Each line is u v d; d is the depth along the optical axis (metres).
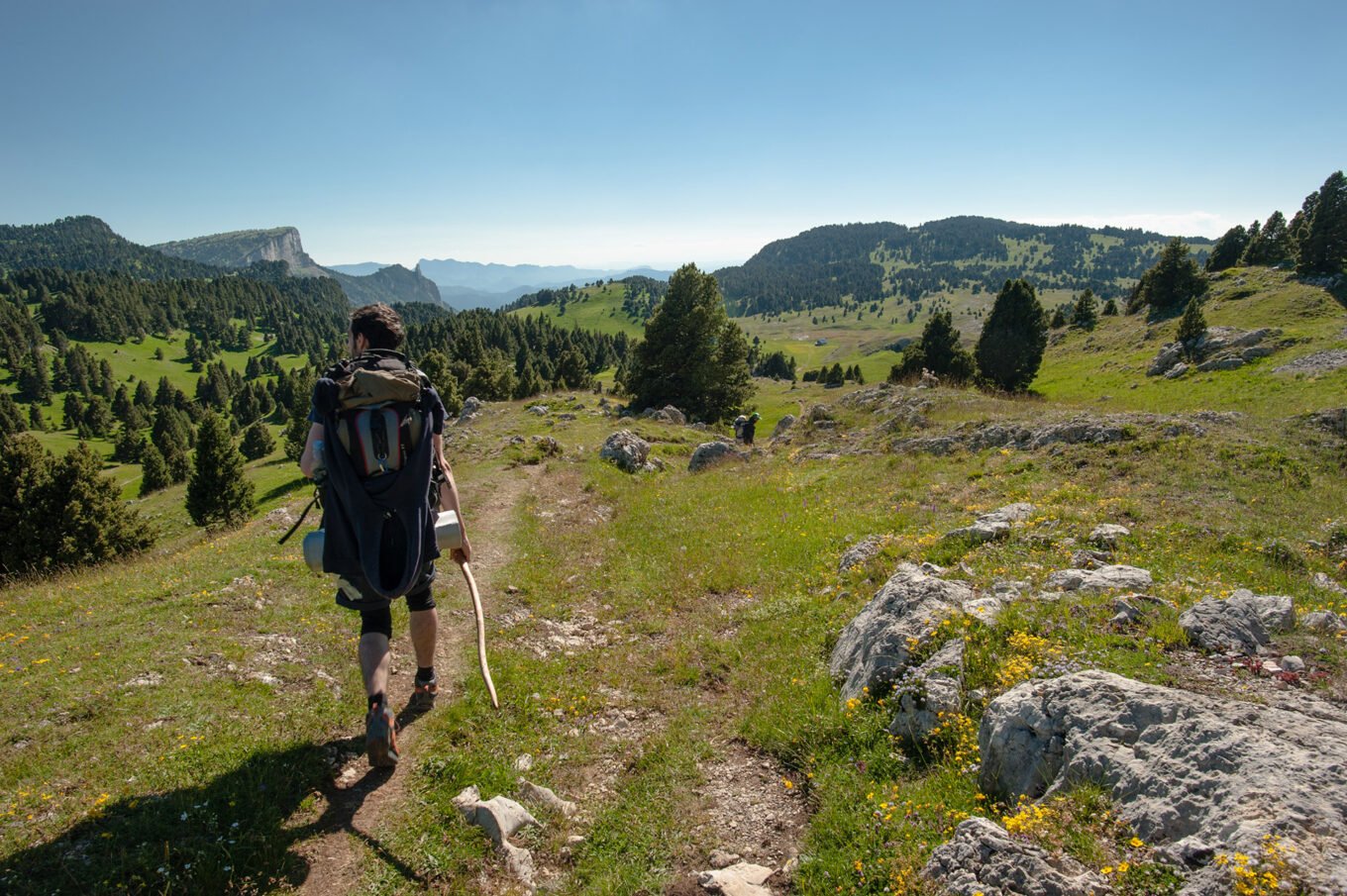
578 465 24.02
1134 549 9.50
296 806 4.52
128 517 37.69
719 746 6.13
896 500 14.88
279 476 83.75
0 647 7.59
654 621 9.36
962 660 5.93
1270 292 95.50
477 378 86.88
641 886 4.30
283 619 8.23
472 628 8.45
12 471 33.84
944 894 3.61
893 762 5.35
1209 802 3.60
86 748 5.04
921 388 32.41
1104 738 4.36
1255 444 15.07
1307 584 8.33
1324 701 4.88
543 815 4.91
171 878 3.76
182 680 6.27
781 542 12.95
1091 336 115.94
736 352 60.84
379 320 4.40
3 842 3.93
